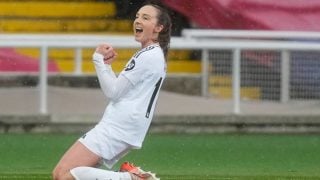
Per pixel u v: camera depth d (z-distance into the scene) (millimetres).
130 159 30375
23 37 39188
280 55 37812
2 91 39156
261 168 28703
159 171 27688
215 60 38375
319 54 37781
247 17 44062
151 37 18578
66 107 38250
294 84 38031
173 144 34062
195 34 39875
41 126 36844
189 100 39000
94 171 18016
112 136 18266
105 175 18016
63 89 39375
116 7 46438
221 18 44219
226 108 38281
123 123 18312
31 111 38281
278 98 38094
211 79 38562
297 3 44406
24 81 39406
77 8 46531
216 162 29984
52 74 39500
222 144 34312
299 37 39875
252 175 26703
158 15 18531
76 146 18344
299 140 35812
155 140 35062
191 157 31031
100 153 18266
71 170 18047
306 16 44281
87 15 46531
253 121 37438
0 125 36719
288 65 37875
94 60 18266
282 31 42500
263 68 37938
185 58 42844
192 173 27188
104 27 46438
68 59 43031
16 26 46281
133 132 18391
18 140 34531
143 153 31766
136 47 36750
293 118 37656
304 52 37812
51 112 38156
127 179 18141
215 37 40906
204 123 37312
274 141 35406
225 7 44062
